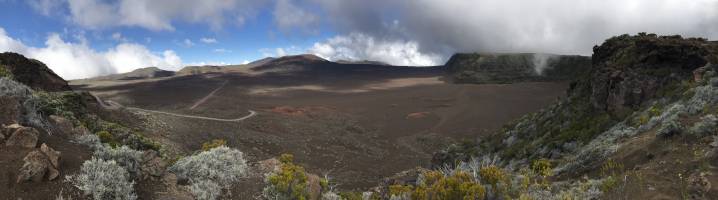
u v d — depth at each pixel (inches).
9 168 428.5
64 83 4018.2
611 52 2325.3
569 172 1011.3
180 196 527.5
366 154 6683.1
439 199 649.6
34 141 473.7
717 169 640.4
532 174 987.9
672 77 1669.5
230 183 608.4
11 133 474.6
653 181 666.8
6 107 519.5
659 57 1807.3
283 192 617.0
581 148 1478.8
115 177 477.1
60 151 497.7
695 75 1541.6
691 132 819.4
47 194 422.9
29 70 3713.1
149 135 3841.0
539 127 2191.2
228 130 6963.6
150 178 537.3
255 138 6717.5
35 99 617.9
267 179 639.8
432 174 749.9
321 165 5418.3
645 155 841.5
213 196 557.9
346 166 5423.2
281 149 6358.3
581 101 2085.4
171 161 681.0
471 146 2721.5
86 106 3038.9
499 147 2346.2
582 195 689.0
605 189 679.7
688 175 655.1
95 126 1070.4
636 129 1170.6
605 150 1003.9
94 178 462.9
